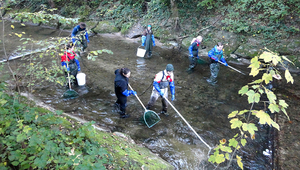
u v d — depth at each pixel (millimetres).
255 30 9047
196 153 4289
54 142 2840
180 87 6711
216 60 6660
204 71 7746
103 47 9875
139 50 8750
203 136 4754
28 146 2564
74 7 13297
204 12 10453
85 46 8531
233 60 8711
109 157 3041
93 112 5352
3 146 2561
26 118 2943
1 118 2736
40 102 5000
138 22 11727
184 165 3986
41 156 2416
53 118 3486
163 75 4660
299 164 3955
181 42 10109
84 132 3127
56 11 13227
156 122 5133
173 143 4539
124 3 12773
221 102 5988
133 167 3057
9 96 3477
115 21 12148
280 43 8430
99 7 13188
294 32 8414
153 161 3553
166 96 5059
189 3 10875
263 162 4102
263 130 4965
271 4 9078
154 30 10914
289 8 8789
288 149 4305
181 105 5844
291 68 7758
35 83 6211
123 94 4789
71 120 3879
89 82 6703
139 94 6305
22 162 2293
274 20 8898
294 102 5828
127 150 3547
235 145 2545
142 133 4777
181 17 10688
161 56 9109
